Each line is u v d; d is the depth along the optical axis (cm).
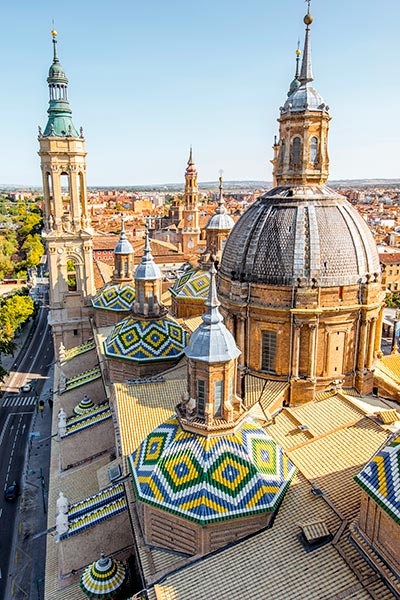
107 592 3572
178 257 16112
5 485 6669
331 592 2728
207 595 2855
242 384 4694
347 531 3077
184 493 3197
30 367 10962
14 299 13075
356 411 4238
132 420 4497
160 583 2998
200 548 3173
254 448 3447
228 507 3106
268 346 4688
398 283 16238
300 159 4809
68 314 9006
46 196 8644
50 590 4028
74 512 4262
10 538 5688
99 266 12038
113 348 5728
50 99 8219
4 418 8550
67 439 5534
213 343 3362
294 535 3138
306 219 4528
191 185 15925
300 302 4388
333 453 3806
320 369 4612
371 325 4647
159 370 5672
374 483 2838
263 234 4625
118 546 4091
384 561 2789
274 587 2822
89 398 6681
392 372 5122
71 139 8275
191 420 3469
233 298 4697
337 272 4422
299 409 4438
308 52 4822
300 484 3531
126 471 4125
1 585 5038
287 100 4838
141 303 5838
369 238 4716
